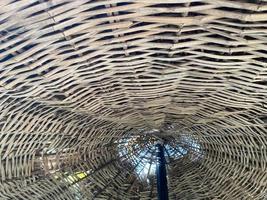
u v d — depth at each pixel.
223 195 3.22
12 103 1.82
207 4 1.20
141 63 1.68
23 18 1.22
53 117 2.20
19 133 2.09
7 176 2.23
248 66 1.62
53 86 1.77
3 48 1.34
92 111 2.23
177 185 3.56
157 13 1.28
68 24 1.29
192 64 1.68
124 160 3.49
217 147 3.03
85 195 3.00
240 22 1.28
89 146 2.85
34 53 1.44
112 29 1.37
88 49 1.50
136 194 3.61
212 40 1.43
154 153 3.63
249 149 2.67
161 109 2.39
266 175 2.69
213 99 2.11
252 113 2.21
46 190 2.62
